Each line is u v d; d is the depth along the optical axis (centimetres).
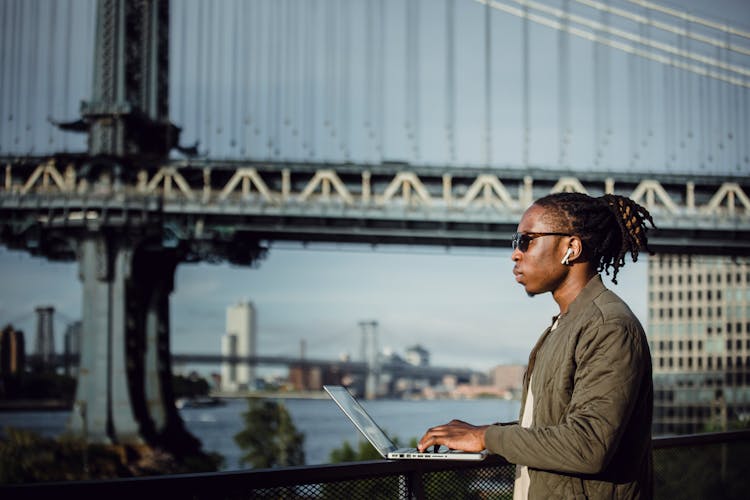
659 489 595
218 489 379
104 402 7231
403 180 6944
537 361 409
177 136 7550
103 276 7262
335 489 423
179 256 7738
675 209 6769
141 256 7525
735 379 15825
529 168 6900
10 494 318
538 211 416
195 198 6988
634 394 376
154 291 7981
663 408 16150
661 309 16388
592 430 367
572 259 411
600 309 392
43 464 6500
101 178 7188
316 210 6844
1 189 7094
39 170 7162
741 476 640
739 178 6869
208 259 7669
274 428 10162
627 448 384
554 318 420
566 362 389
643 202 6856
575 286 413
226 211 6925
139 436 7206
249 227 7075
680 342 16275
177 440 7906
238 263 7562
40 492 325
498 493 485
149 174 7381
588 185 6994
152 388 7912
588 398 375
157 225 7188
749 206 6769
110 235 7238
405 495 449
